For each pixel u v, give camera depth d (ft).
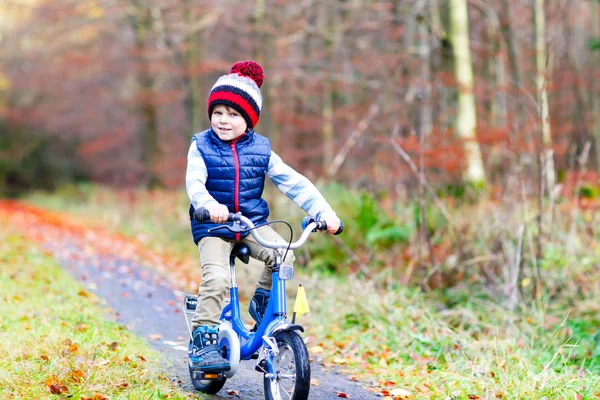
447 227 32.45
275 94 58.59
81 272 34.04
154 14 61.00
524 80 45.55
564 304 26.12
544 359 20.15
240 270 31.37
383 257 32.86
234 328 15.79
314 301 27.48
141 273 35.70
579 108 52.29
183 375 17.79
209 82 72.90
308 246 34.32
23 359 17.56
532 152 32.55
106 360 17.67
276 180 15.89
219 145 15.37
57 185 135.74
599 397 16.69
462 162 37.40
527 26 51.90
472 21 54.44
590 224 32.27
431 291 28.14
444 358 20.84
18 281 28.68
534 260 26.53
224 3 56.24
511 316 23.71
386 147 41.09
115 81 102.06
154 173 85.76
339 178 51.08
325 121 63.05
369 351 21.62
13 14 94.79
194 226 15.71
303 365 13.65
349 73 62.49
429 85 39.29
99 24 73.26
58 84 107.24
